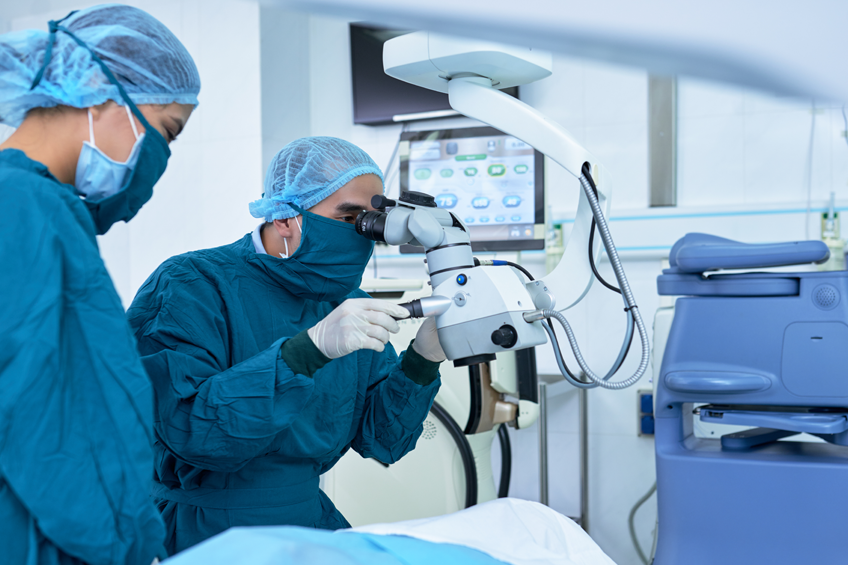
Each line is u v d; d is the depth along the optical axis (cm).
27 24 320
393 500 221
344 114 324
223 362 119
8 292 68
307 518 128
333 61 326
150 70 89
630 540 280
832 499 130
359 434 141
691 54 35
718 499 137
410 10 38
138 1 310
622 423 280
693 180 273
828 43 32
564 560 81
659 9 32
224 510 120
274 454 122
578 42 37
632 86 279
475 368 203
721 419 141
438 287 106
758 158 264
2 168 73
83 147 85
